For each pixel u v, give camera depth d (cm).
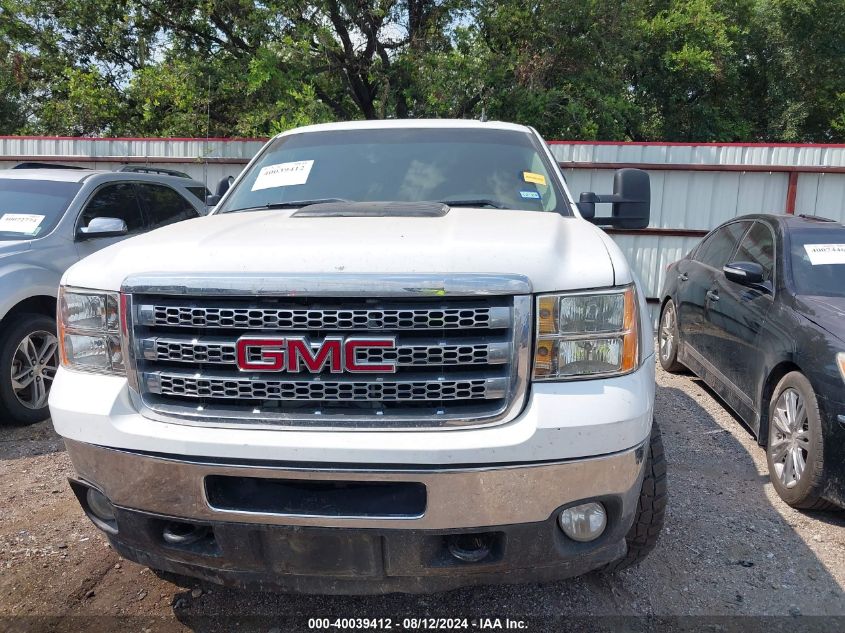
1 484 381
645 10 1978
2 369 462
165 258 211
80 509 350
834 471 340
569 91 1631
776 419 396
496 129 367
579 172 951
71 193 561
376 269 194
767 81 2298
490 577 205
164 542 216
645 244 955
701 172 930
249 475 195
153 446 200
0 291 459
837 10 2150
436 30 1606
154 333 207
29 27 1722
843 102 2238
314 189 328
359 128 374
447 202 307
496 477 190
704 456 445
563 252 214
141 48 1666
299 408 198
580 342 200
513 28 1645
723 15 2031
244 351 196
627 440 198
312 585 209
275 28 1495
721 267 559
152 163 1045
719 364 510
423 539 195
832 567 307
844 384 338
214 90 1542
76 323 221
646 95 2056
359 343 193
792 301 414
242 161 1030
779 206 922
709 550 320
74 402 211
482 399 196
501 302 195
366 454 188
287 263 198
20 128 1814
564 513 204
